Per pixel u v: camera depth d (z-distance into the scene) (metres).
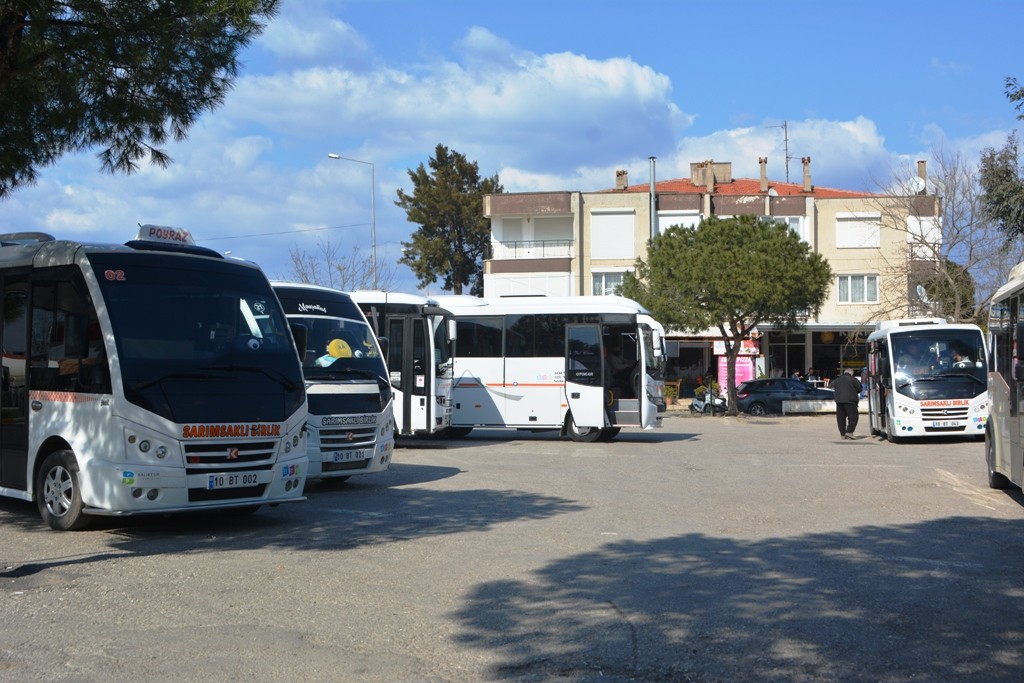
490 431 30.28
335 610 7.28
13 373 11.01
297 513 12.09
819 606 7.32
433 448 22.67
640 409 24.23
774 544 9.88
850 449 22.30
